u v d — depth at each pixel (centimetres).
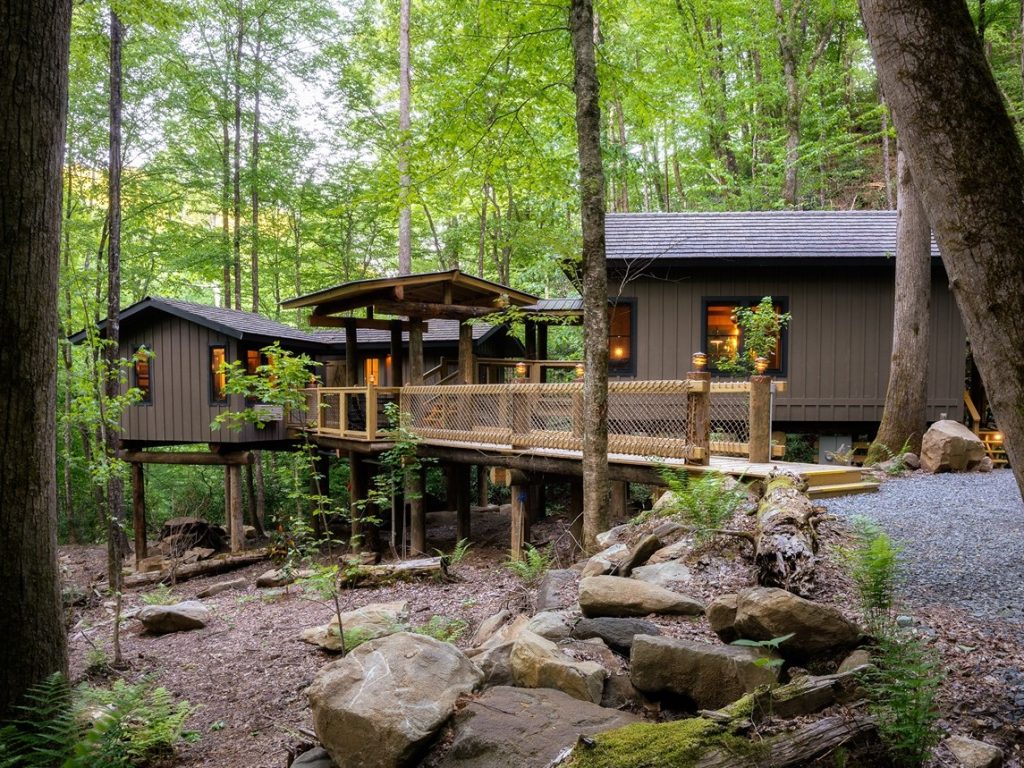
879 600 268
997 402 247
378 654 313
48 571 342
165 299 1401
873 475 769
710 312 1192
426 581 766
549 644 322
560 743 239
